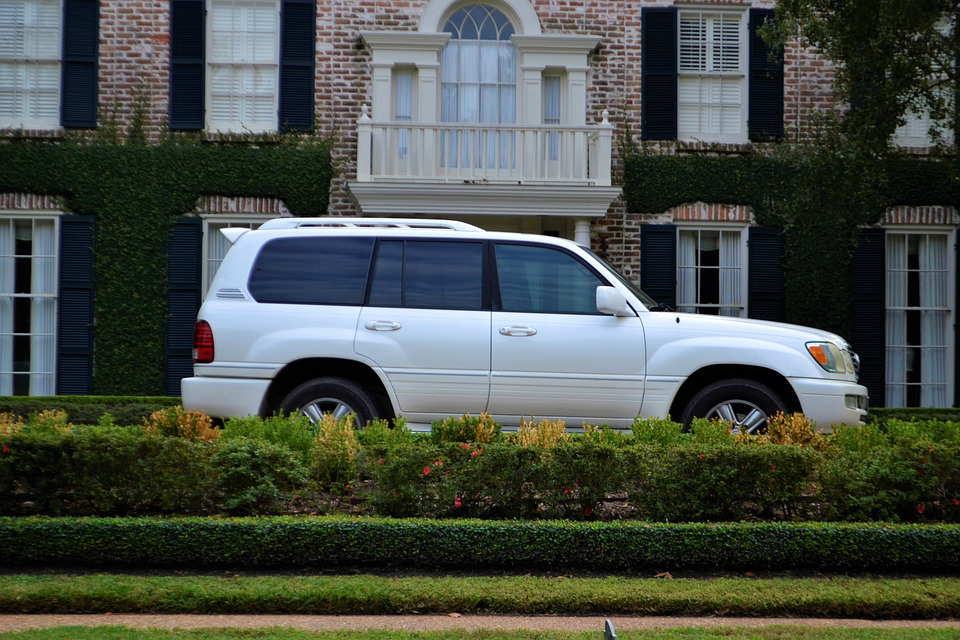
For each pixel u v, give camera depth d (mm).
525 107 15570
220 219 15273
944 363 15789
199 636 4363
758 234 15500
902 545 5754
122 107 15195
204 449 6223
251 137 15242
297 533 5621
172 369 15086
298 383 8898
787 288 15500
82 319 15016
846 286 15523
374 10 15523
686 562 5711
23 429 7051
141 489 6133
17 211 15062
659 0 15680
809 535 5738
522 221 15617
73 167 15039
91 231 15055
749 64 15602
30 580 5223
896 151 13953
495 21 15805
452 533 5656
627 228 15508
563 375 8500
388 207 14430
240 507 6199
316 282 8719
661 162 15461
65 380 14992
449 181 14266
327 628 4625
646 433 7203
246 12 15469
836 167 12961
